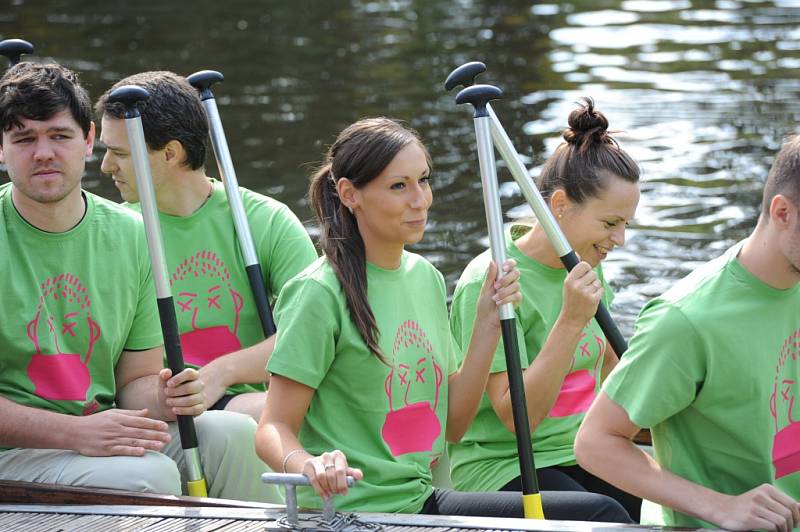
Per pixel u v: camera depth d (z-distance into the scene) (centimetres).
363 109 2538
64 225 920
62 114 876
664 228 1847
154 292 970
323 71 2877
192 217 1077
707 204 1931
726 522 703
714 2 3491
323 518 732
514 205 1955
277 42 3170
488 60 2955
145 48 3044
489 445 975
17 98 864
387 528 736
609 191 938
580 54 2983
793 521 699
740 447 736
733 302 714
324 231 852
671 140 2253
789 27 3142
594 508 852
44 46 3016
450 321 977
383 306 856
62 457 887
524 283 972
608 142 955
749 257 716
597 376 1006
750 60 2828
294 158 2206
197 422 952
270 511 765
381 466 836
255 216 1115
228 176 1089
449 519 745
